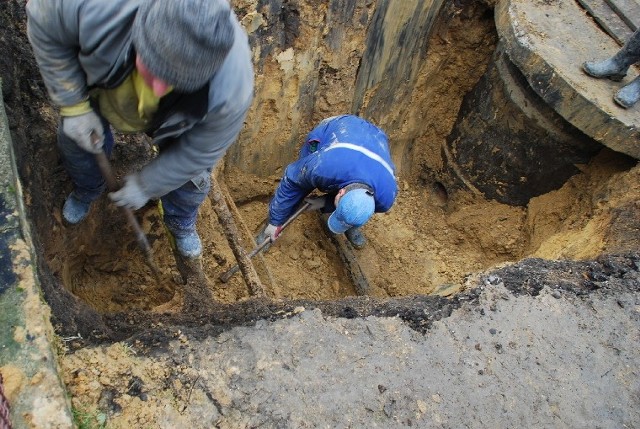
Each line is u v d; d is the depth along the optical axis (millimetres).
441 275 4500
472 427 2182
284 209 3619
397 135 5000
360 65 4105
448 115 4914
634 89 3412
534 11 3863
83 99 1867
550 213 4223
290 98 3959
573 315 2619
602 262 2926
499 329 2498
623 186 3588
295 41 3623
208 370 2084
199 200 2570
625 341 2564
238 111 1718
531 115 3951
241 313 2340
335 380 2168
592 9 3934
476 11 4277
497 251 4578
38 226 2396
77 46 1669
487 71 4297
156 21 1298
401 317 2445
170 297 3299
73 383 1902
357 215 3070
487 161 4496
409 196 5051
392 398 2172
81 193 2574
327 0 3525
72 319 2055
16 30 2463
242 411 2006
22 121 2365
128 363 2025
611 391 2400
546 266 2861
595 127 3514
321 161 3201
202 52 1322
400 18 4008
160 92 1440
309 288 4246
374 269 4398
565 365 2436
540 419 2264
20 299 1763
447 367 2320
